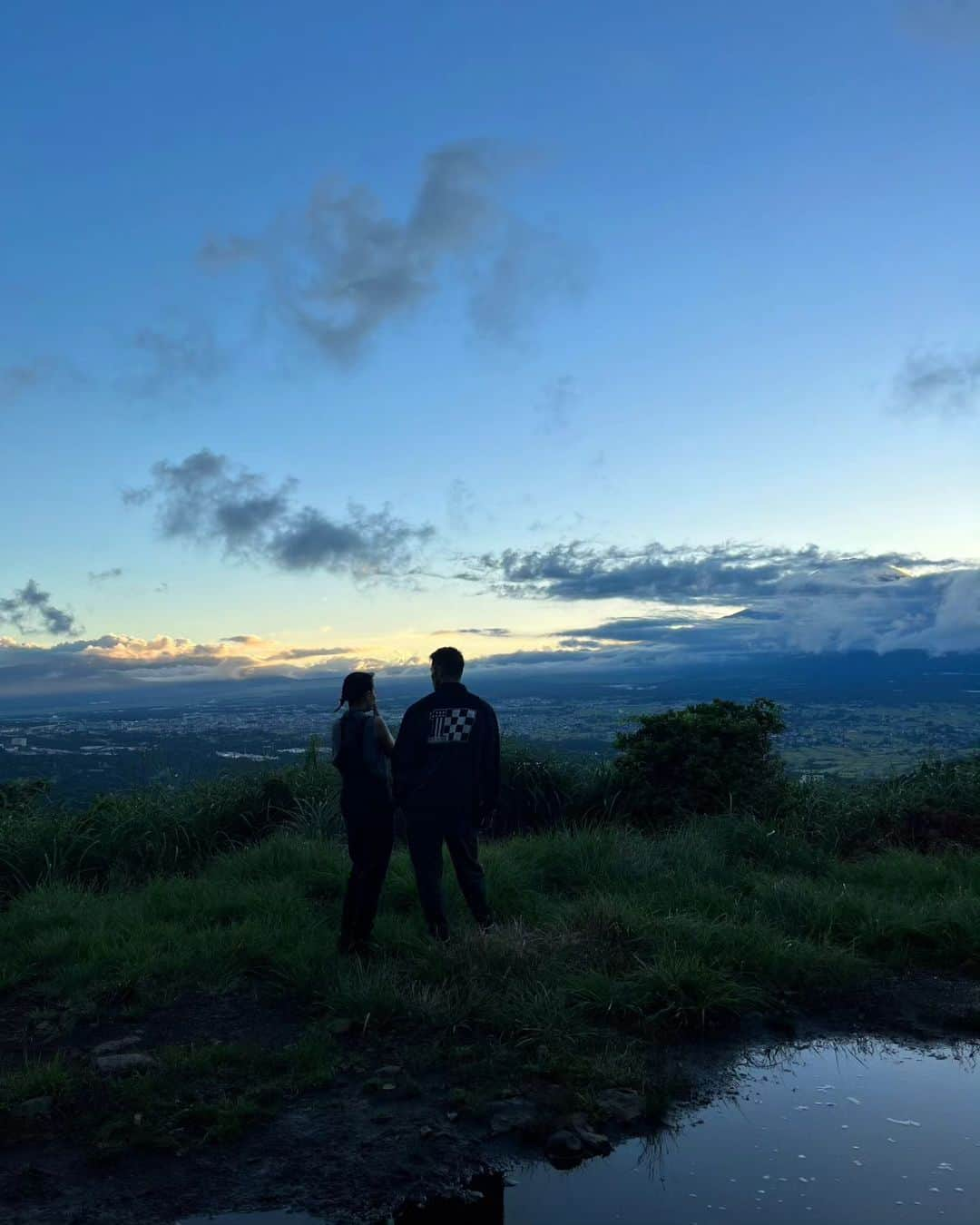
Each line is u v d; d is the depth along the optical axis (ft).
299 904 21.36
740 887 22.90
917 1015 16.03
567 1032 14.74
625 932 18.30
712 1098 13.10
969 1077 13.71
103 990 16.96
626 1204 10.45
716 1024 15.56
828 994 16.79
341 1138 11.94
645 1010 15.70
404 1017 15.47
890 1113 12.59
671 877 23.16
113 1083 13.19
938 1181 10.87
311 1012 16.05
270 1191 10.77
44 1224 10.11
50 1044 15.10
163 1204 10.52
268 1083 13.23
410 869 23.00
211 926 20.52
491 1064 13.70
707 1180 10.96
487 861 23.24
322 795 31.12
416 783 18.83
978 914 19.56
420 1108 12.71
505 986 16.43
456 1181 11.00
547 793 32.45
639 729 33.94
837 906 20.57
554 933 18.58
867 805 31.63
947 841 28.99
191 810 30.04
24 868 26.35
